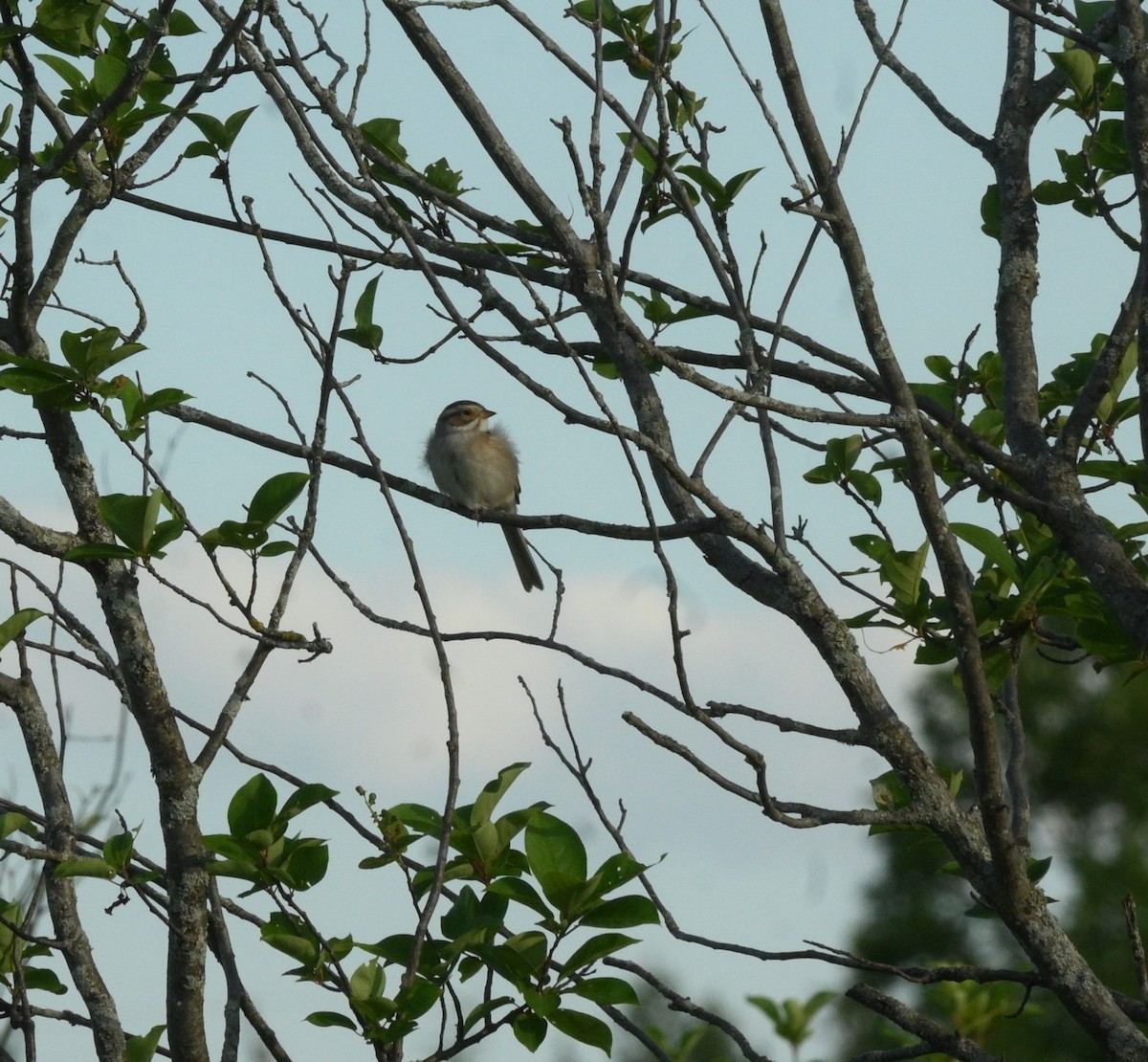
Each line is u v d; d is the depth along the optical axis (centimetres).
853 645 1066
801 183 1052
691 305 1366
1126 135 1090
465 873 935
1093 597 1119
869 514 1229
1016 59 1332
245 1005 955
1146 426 1035
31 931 1106
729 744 935
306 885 920
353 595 1025
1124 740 3609
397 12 1304
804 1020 1236
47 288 1064
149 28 1033
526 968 851
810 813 981
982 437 1200
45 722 1122
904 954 3453
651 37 1309
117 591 1023
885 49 1242
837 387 1277
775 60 1084
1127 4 1096
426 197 1334
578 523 1105
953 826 1038
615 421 931
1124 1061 967
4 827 1059
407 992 840
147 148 1098
